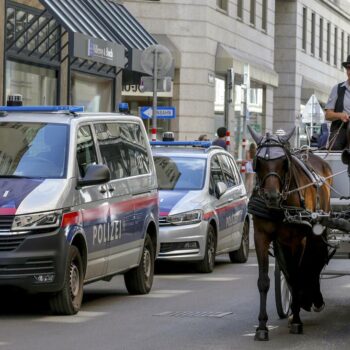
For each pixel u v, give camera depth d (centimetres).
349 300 1866
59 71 3534
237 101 5825
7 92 3184
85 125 1745
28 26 3238
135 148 1930
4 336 1448
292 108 7388
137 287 1931
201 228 2278
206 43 5322
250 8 6200
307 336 1473
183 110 5278
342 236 1619
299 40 7494
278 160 1424
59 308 1634
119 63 3622
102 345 1378
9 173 1652
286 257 1506
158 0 5244
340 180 1744
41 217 1570
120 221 1805
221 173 2495
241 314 1686
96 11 3803
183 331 1505
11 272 1561
